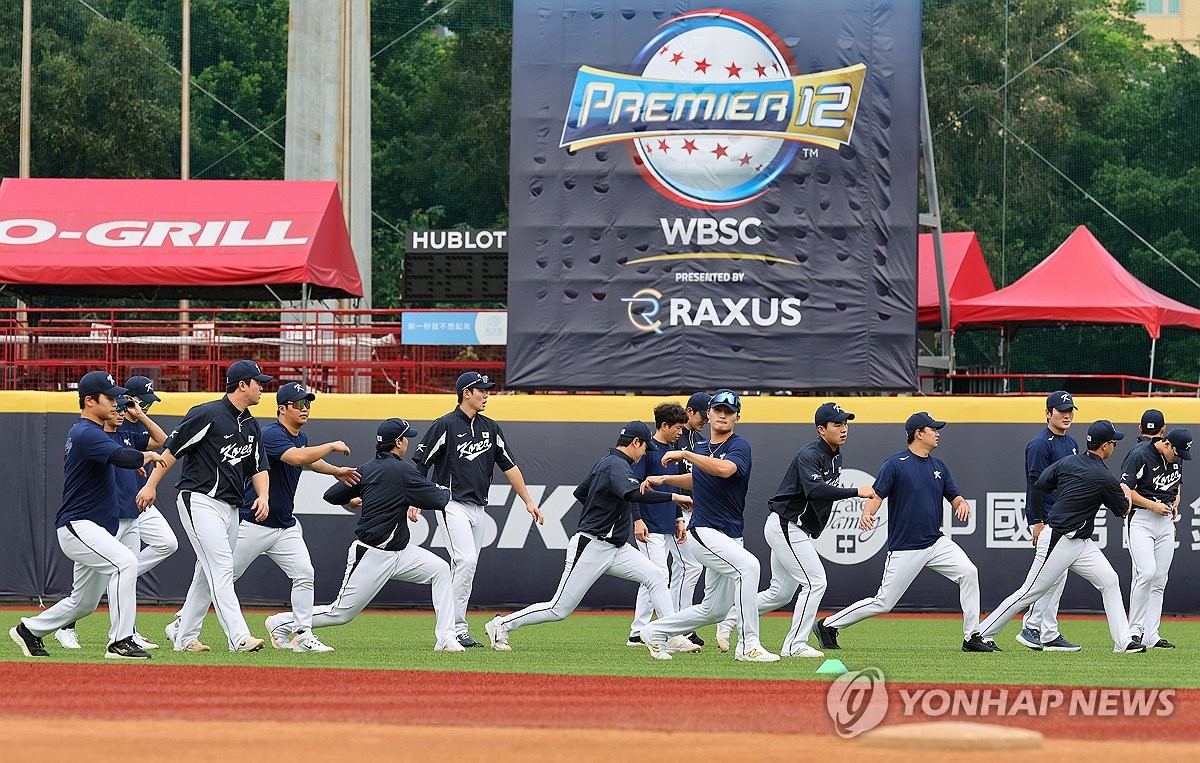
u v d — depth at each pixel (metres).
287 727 15.79
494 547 36.16
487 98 106.25
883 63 37.06
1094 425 26.23
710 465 23.14
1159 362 97.88
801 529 24.72
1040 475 27.44
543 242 37.31
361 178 55.06
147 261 40.38
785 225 37.06
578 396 36.38
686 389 37.06
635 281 37.16
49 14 95.75
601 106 37.34
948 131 98.19
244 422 24.20
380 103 105.69
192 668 22.12
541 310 37.28
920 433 26.25
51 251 40.56
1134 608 27.66
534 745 14.60
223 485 24.03
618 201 37.31
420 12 109.31
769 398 35.91
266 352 43.22
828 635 26.73
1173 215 97.06
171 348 42.50
